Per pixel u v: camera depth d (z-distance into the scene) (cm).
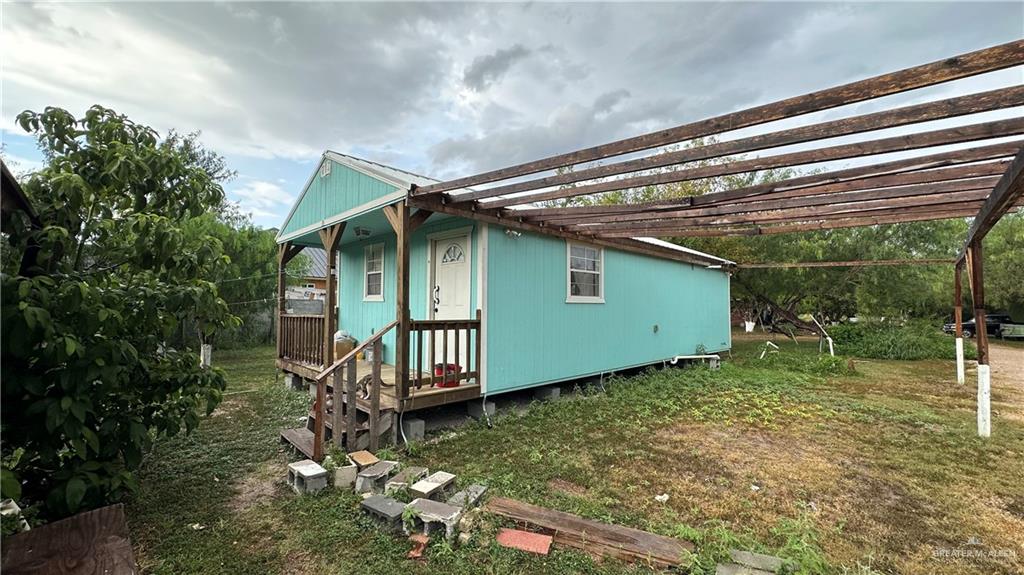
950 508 313
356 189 571
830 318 1969
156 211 321
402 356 455
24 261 271
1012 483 355
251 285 1113
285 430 446
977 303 496
